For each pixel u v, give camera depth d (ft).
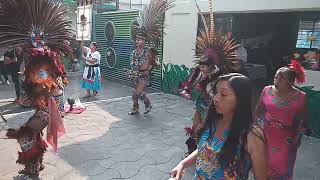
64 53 13.76
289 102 10.84
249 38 29.55
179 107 25.63
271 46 30.60
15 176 13.30
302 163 15.96
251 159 5.81
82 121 21.13
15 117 21.36
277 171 11.13
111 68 39.01
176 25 28.96
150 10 22.57
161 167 14.79
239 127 5.92
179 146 17.35
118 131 19.44
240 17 27.35
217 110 6.13
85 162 14.97
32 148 12.51
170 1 26.17
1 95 28.45
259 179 5.83
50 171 13.92
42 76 11.81
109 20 37.81
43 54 11.95
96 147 16.80
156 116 22.94
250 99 5.89
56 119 12.82
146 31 22.48
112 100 27.37
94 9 40.91
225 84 5.88
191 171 14.21
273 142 11.15
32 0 11.96
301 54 20.53
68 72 41.52
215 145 6.35
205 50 12.93
